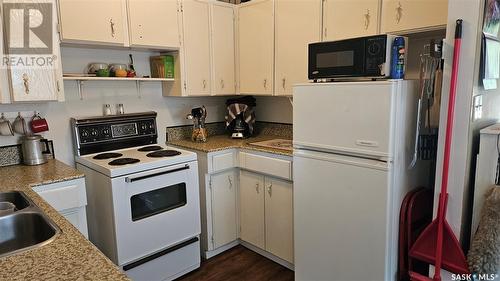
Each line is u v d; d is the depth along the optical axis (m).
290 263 2.52
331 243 1.98
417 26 1.86
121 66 2.55
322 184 1.97
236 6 2.99
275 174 2.47
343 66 1.86
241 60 3.01
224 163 2.71
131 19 2.37
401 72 1.72
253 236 2.78
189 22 2.70
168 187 2.34
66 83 2.41
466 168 1.54
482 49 1.52
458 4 1.47
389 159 1.66
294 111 2.07
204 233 2.71
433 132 1.79
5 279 0.81
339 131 1.85
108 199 2.09
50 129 2.37
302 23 2.44
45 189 1.82
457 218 1.57
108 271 0.84
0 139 2.18
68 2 2.07
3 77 1.90
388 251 1.74
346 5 2.17
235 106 3.07
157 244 2.29
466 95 1.49
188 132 3.15
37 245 1.00
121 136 2.65
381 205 1.72
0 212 1.33
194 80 2.79
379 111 1.66
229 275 2.49
